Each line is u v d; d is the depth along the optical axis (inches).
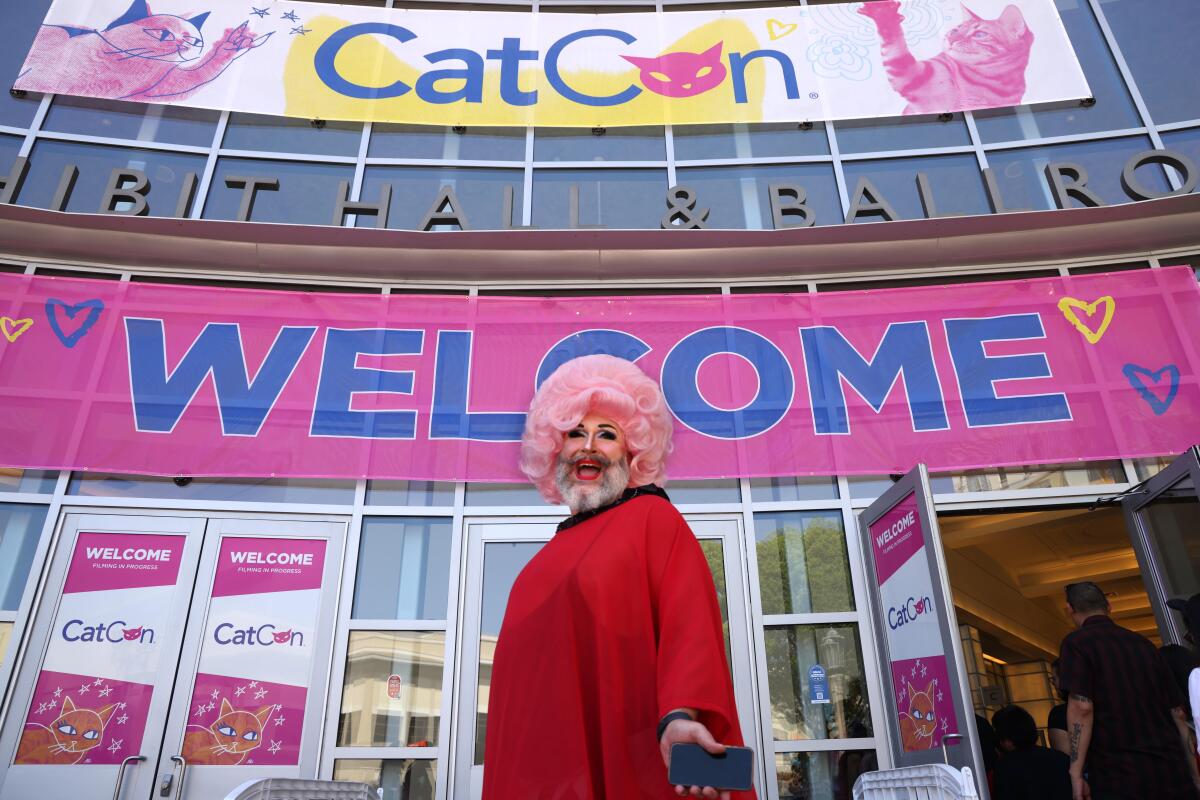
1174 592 175.6
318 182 234.5
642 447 69.9
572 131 248.8
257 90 238.8
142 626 170.1
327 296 201.8
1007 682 511.5
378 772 162.6
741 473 187.3
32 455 178.2
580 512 65.9
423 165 239.3
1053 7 253.4
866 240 207.8
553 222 233.5
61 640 166.9
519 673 56.8
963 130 244.4
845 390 194.9
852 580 181.6
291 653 170.9
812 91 246.8
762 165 242.1
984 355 196.2
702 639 50.6
